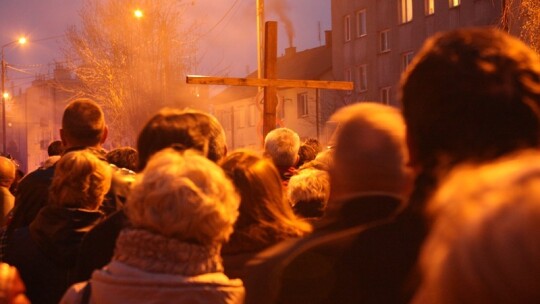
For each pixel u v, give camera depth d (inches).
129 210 85.7
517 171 27.7
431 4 1251.2
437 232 29.3
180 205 81.5
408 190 76.7
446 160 57.5
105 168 137.2
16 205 158.9
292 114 1676.9
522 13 650.8
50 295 133.0
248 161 108.6
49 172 159.5
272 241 102.6
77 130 160.2
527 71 54.9
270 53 369.1
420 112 60.1
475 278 27.0
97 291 83.7
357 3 1439.5
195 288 81.5
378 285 70.5
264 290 74.2
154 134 108.8
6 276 75.0
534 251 25.9
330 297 71.6
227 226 84.7
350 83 386.0
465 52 57.1
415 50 1288.1
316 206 162.2
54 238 131.7
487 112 54.9
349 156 77.0
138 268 82.2
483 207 27.2
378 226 71.8
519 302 26.4
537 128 54.5
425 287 30.7
